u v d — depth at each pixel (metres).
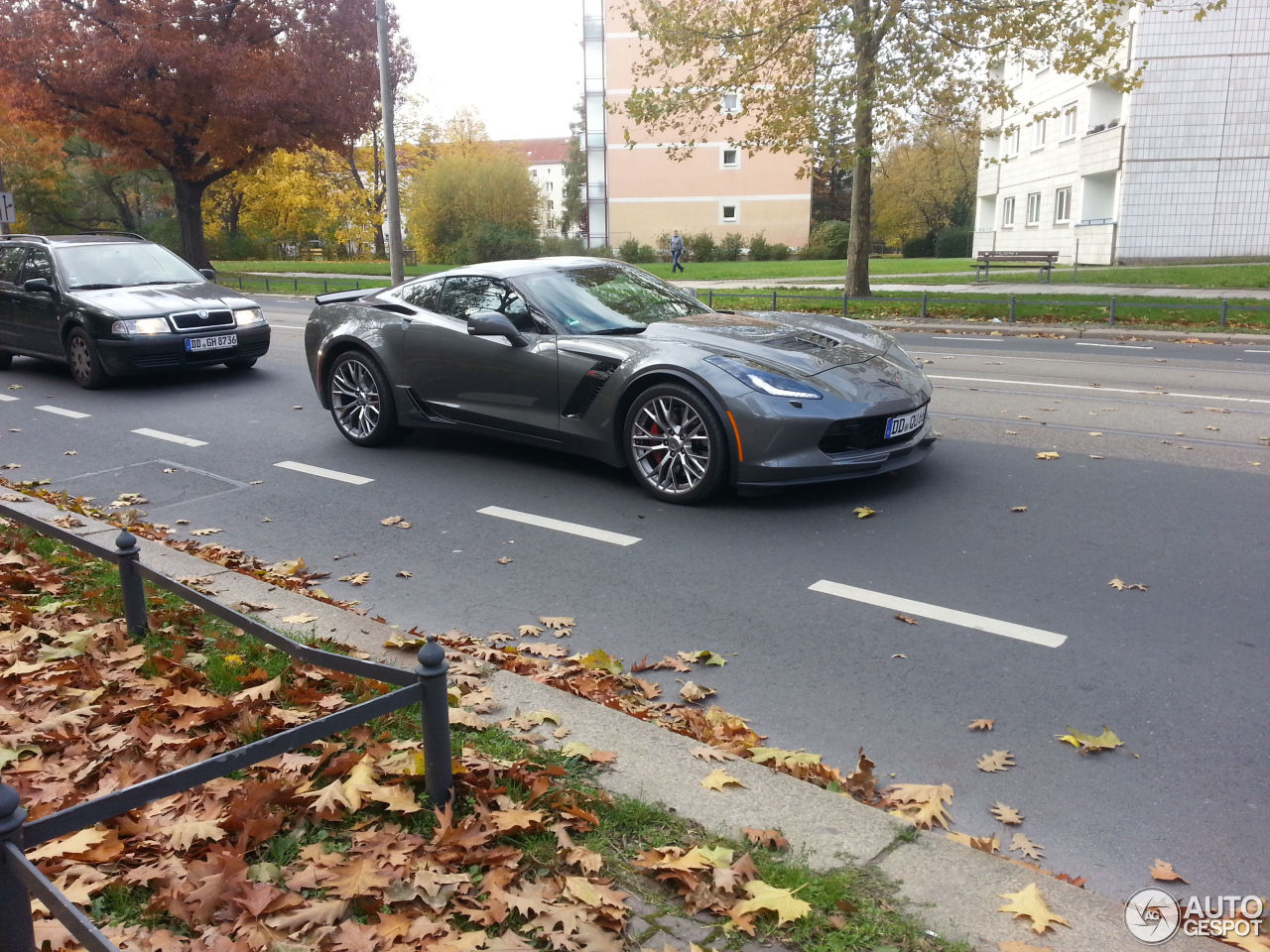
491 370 7.02
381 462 7.61
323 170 51.59
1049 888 2.38
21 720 3.39
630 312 7.07
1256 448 7.29
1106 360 12.37
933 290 21.67
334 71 28.56
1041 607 4.52
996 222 43.56
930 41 17.83
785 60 18.53
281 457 7.88
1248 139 27.52
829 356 6.38
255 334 11.81
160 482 7.22
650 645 4.27
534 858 2.53
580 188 81.00
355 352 7.92
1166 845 2.81
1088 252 30.72
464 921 2.32
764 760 3.22
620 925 2.26
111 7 27.03
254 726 3.24
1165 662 3.92
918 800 3.02
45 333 11.63
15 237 12.52
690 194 53.34
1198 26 27.05
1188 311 16.12
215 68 27.00
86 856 2.54
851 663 4.03
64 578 4.82
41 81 26.75
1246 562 4.97
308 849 2.58
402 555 5.50
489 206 44.44
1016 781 3.16
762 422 5.83
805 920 2.26
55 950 2.17
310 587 4.98
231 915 2.32
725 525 5.86
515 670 3.88
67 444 8.52
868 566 5.11
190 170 29.73
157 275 12.21
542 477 7.04
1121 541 5.34
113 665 3.81
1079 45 18.03
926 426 6.63
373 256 60.31
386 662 3.77
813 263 40.00
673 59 18.88
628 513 6.14
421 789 2.87
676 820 2.69
